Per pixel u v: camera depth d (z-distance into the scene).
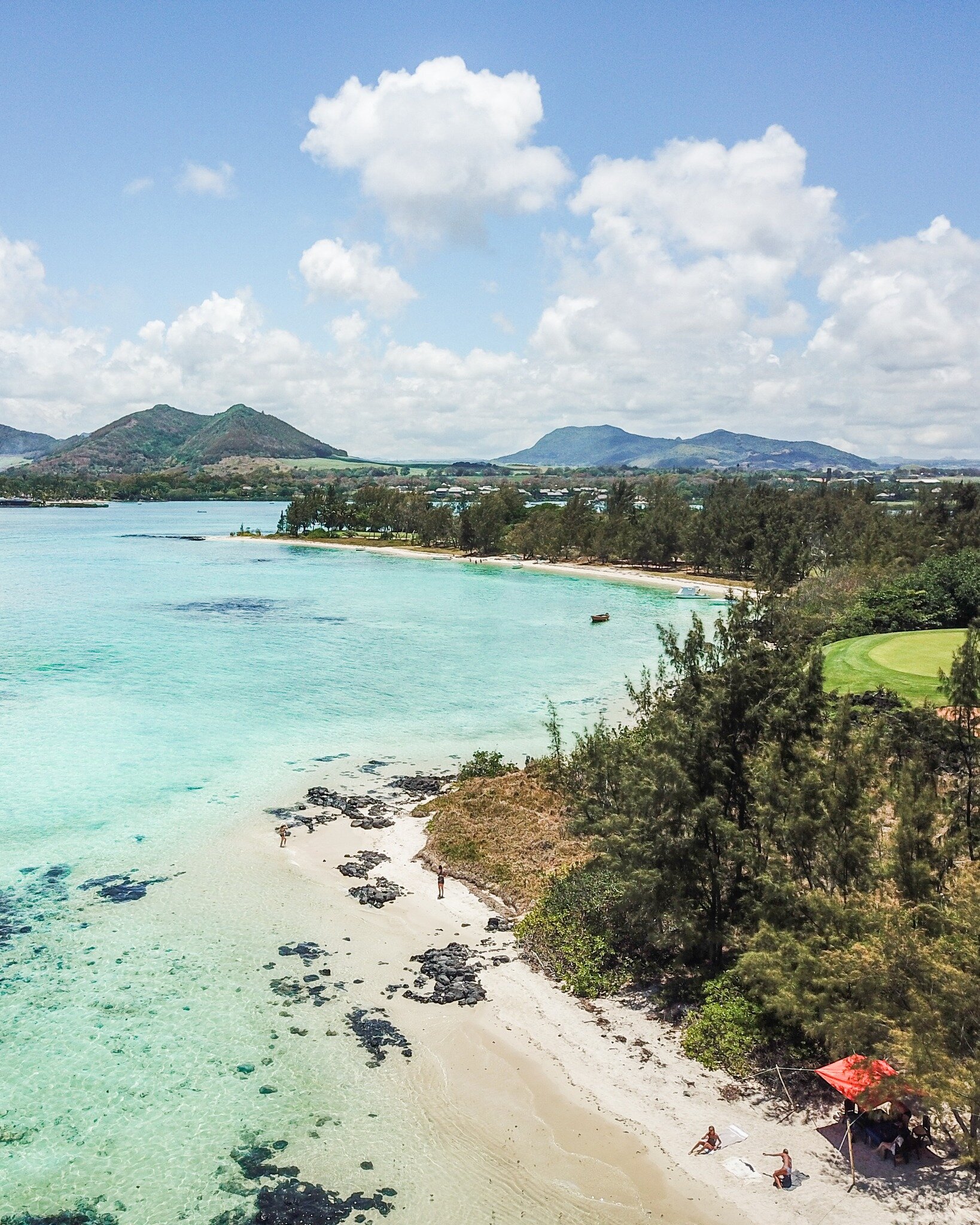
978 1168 22.28
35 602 126.94
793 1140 23.84
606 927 34.34
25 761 56.03
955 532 126.31
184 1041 27.94
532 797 48.91
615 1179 22.56
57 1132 23.91
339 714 70.06
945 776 38.12
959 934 24.06
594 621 117.88
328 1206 21.56
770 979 26.31
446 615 123.88
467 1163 23.14
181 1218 21.11
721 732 32.12
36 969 31.88
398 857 43.28
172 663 87.44
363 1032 28.66
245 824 46.72
